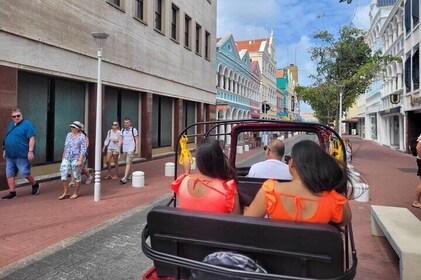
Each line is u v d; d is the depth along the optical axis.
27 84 9.55
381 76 25.95
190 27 20.27
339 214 2.22
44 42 9.39
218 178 2.66
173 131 19.14
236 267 2.11
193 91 20.95
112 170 12.36
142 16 15.00
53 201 7.40
